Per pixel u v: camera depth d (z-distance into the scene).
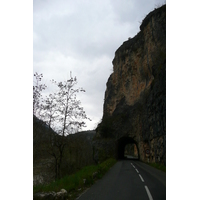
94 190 9.42
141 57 49.84
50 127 15.05
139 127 45.50
